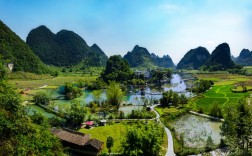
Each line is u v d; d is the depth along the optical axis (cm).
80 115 7256
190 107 9825
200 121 8069
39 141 2361
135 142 4781
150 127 5341
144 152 4847
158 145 4891
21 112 2375
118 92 10356
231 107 4872
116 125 7475
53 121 7100
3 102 2275
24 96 12431
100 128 7162
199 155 4978
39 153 2262
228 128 4278
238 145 2714
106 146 5388
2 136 2067
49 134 2728
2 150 1989
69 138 5353
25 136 2220
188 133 6731
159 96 14125
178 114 8712
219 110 8375
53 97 12938
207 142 5369
